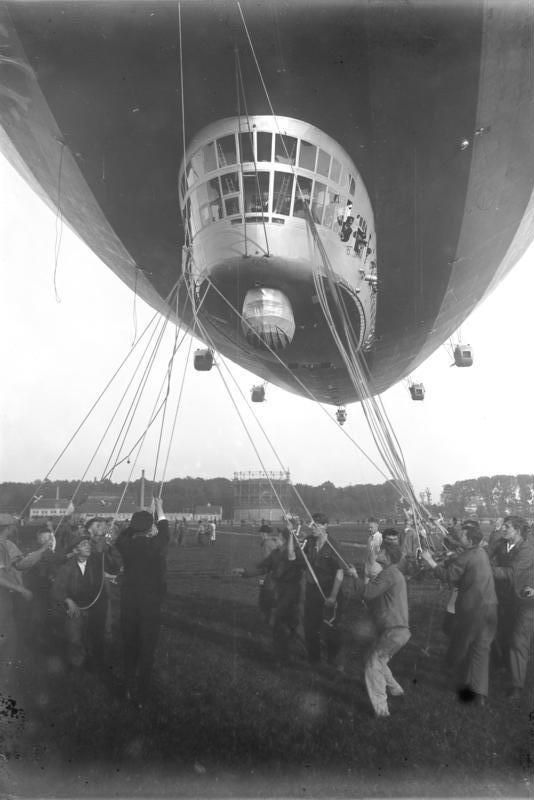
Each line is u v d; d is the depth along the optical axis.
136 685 7.14
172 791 5.33
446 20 12.59
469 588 6.98
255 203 15.07
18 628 8.13
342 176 15.68
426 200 17.30
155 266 20.23
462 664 7.01
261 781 5.45
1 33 13.40
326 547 8.38
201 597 12.74
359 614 10.73
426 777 5.50
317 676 7.70
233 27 13.09
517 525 7.49
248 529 38.50
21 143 16.92
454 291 21.31
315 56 13.64
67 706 6.68
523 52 13.32
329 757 5.78
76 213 19.17
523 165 16.31
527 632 7.09
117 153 16.33
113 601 11.91
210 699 6.89
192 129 15.63
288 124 14.91
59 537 11.05
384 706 6.63
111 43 13.62
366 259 16.98
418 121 14.98
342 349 15.15
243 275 15.48
